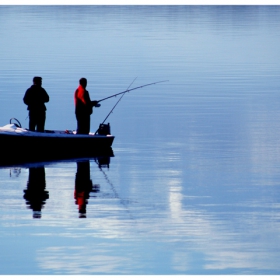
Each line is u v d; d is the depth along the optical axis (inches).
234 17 7111.2
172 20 6752.0
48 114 2655.0
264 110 2758.4
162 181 1753.2
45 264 1227.9
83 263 1230.3
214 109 2783.0
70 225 1411.2
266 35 5541.3
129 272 1200.2
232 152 2082.9
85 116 2139.5
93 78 3560.5
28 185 1708.9
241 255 1263.5
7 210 1504.7
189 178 1784.0
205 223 1423.5
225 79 3572.8
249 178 1782.7
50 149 2063.2
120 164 1942.7
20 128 2069.4
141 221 1434.5
